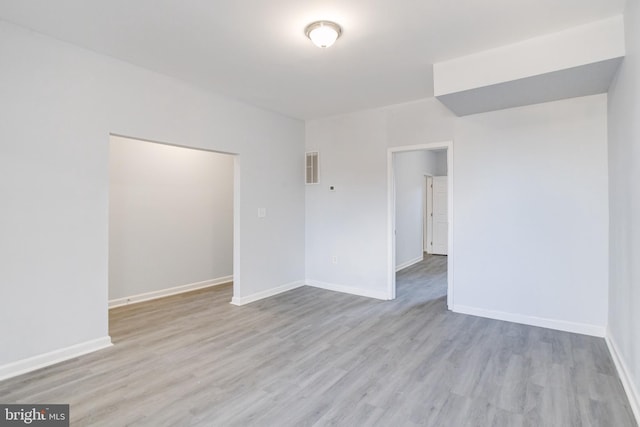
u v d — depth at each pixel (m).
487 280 3.90
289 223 5.21
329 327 3.63
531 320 3.64
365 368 2.71
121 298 4.46
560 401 2.24
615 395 2.31
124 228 4.50
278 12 2.43
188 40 2.84
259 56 3.12
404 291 5.16
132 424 2.01
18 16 2.48
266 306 4.39
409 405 2.20
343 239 5.09
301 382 2.49
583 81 2.93
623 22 2.45
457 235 4.09
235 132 4.35
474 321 3.79
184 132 3.77
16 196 2.61
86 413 2.11
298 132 5.36
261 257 4.75
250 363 2.79
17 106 2.61
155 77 3.50
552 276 3.52
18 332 2.61
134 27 2.63
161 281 4.91
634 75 2.18
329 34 2.59
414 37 2.78
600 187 3.27
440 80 3.25
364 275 4.90
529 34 2.73
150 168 4.80
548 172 3.52
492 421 2.04
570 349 3.02
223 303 4.54
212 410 2.14
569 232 3.43
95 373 2.62
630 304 2.33
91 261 3.02
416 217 7.80
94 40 2.84
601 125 3.25
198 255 5.41
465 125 4.01
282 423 2.02
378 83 3.79
